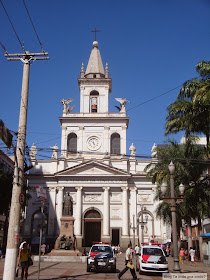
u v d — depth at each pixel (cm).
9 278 1313
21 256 1488
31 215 5109
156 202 5150
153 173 3891
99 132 5434
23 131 1502
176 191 3078
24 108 1534
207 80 2414
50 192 5181
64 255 2933
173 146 3462
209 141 2562
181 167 3086
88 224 5066
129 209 5131
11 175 4106
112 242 4975
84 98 5641
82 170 5172
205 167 3091
